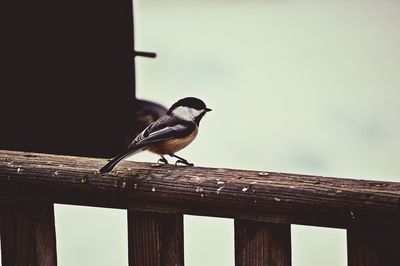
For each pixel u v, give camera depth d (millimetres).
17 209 5344
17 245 5379
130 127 10898
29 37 9445
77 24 9945
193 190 4695
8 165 5203
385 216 4266
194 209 4781
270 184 4520
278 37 47562
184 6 58906
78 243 19000
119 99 10656
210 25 51156
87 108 10156
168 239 4906
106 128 10461
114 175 4926
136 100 11055
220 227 21188
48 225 5293
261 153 26984
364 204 4273
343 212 4355
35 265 5367
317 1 59219
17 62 9344
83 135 10125
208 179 4672
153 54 11117
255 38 47312
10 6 9250
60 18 9734
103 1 10289
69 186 5062
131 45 10859
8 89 9281
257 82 37781
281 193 4469
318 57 42500
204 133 30062
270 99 34844
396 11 52781
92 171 4984
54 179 5090
